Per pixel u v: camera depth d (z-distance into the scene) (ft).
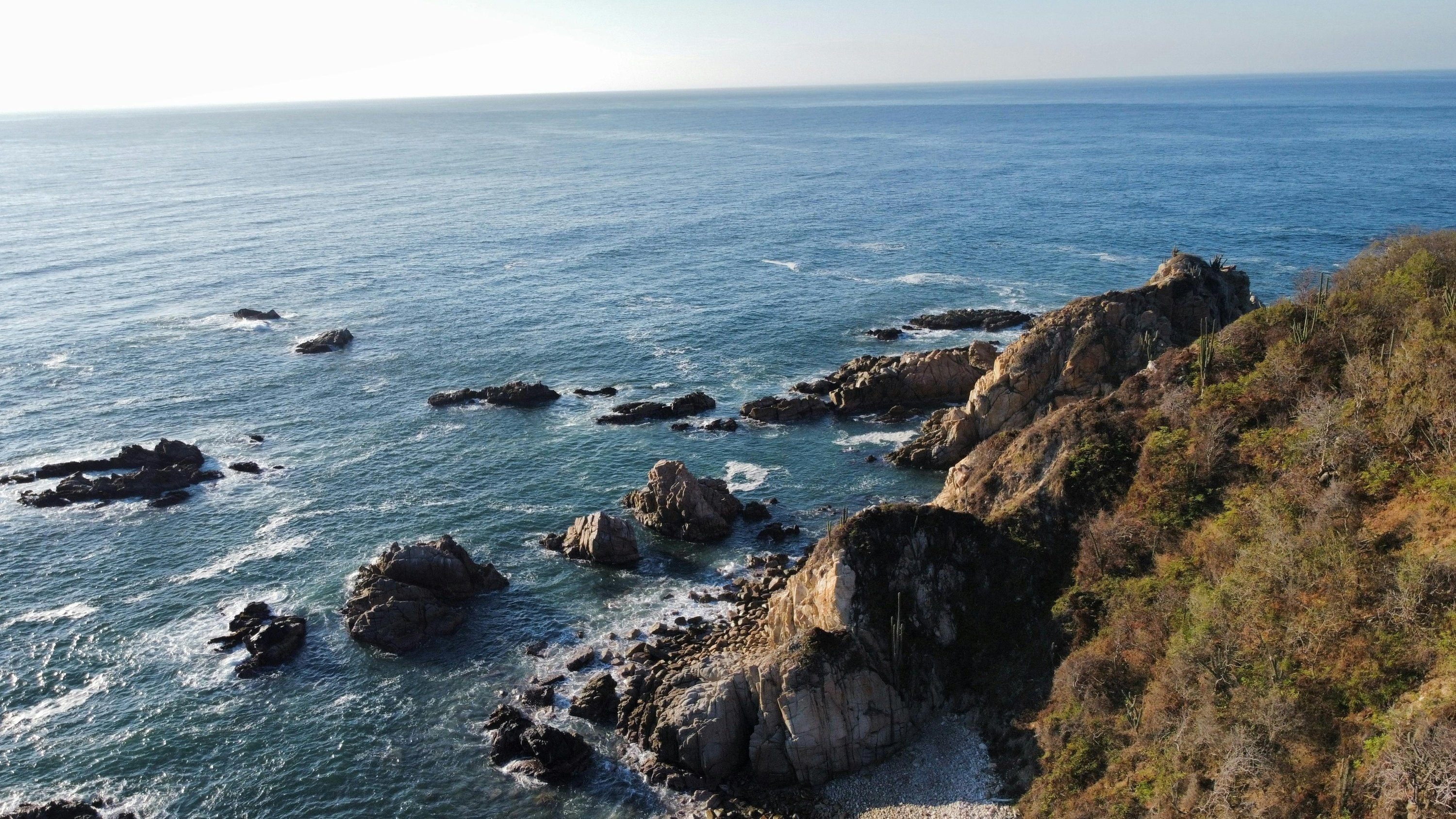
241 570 237.04
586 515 263.49
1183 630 160.66
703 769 169.78
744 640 199.82
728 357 387.96
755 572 234.17
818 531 253.44
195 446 298.76
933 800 159.02
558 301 469.57
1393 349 192.24
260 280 507.71
